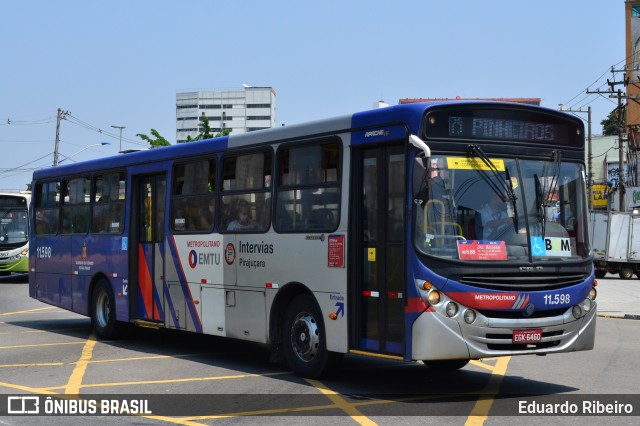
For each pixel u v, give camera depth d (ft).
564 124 32.55
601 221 135.85
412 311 29.25
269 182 37.17
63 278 55.47
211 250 40.60
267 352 44.65
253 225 37.91
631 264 136.05
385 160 31.42
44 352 44.83
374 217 31.78
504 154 30.91
